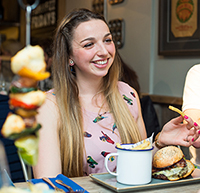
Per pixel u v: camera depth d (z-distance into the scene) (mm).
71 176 1286
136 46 3029
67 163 1278
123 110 1415
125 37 3178
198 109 1554
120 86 1564
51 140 1236
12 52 4641
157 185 904
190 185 951
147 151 915
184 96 1682
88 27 1276
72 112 1314
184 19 2475
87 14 1322
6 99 1817
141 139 1498
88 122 1343
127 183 908
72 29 1309
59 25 1367
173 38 2586
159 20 2695
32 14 5277
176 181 935
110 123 1370
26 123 454
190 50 2418
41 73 451
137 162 902
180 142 1093
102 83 1434
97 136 1321
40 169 1172
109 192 887
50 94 1341
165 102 2658
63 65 1352
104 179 976
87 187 929
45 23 4832
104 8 3457
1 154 503
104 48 1276
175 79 2625
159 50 2715
